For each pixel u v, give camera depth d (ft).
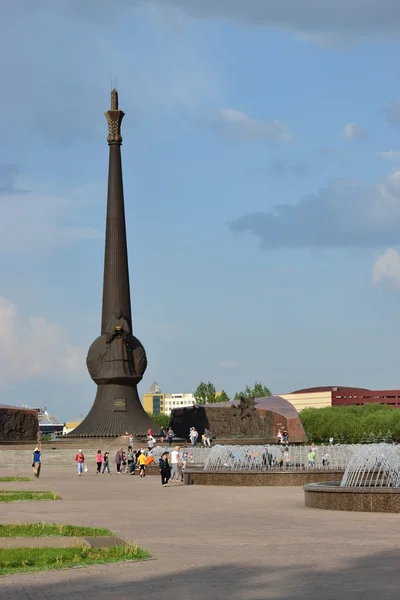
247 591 52.13
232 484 152.35
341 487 101.55
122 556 64.95
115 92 295.28
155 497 128.88
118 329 285.84
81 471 206.59
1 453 266.57
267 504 112.16
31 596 51.26
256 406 313.32
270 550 68.39
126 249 291.38
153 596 51.01
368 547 69.05
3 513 103.86
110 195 291.17
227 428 306.55
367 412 552.00
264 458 193.57
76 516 99.45
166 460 158.51
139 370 287.69
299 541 73.51
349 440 504.84
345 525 85.10
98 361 286.46
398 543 71.20
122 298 288.71
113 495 134.31
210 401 585.22
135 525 88.89
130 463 207.72
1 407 307.58
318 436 510.58
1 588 53.78
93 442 270.26
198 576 57.31
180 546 71.61
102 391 288.10
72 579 56.59
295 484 148.97
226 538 76.64
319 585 53.47
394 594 50.34
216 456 190.19
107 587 53.83
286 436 291.79
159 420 559.79
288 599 49.67
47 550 67.36
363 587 52.60
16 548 69.21
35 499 125.70
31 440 307.78
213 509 106.63
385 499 98.32
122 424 282.15
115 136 292.81
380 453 112.57
